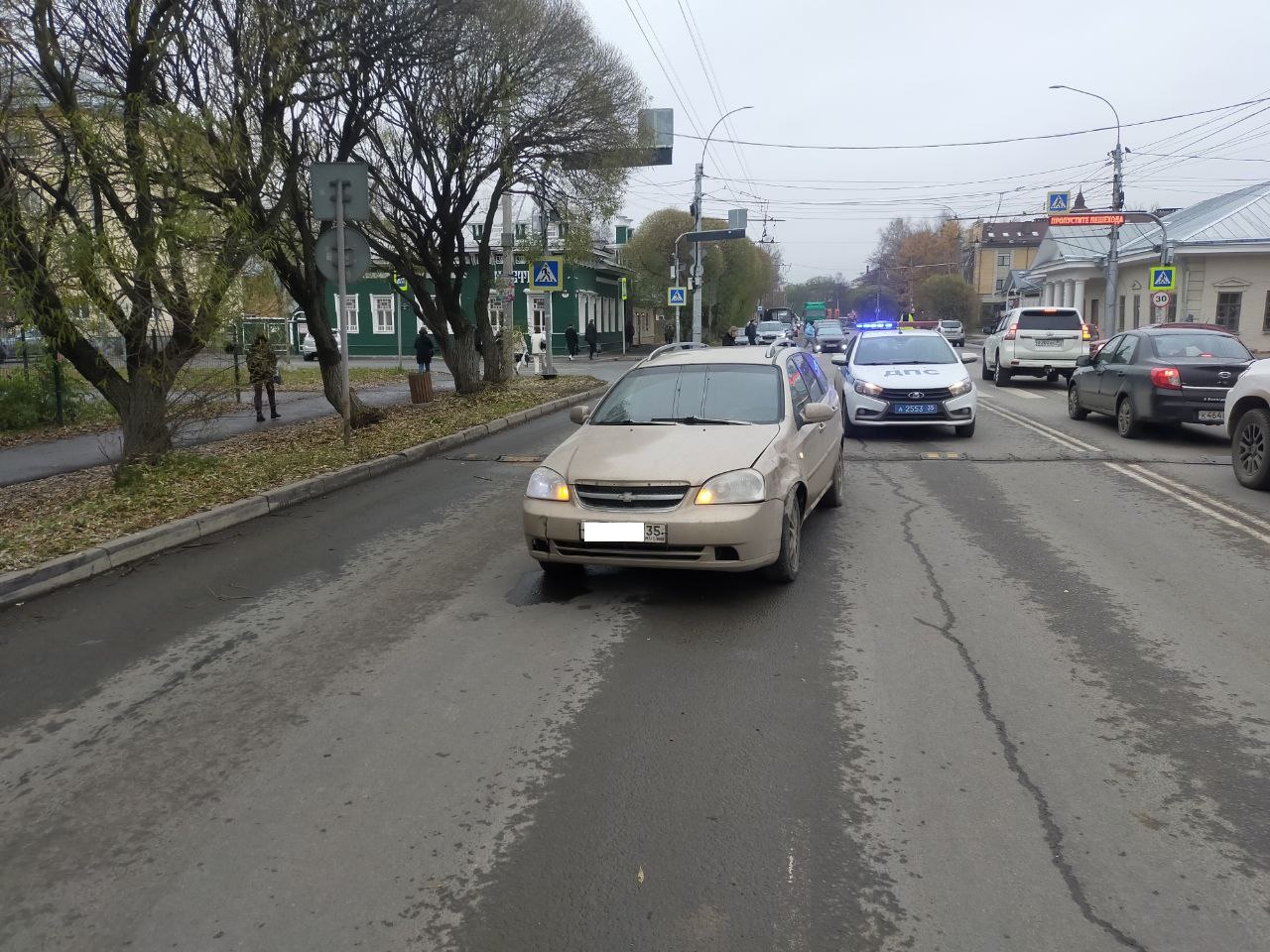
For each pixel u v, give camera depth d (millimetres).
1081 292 44750
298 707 4516
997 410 16875
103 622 5938
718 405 6852
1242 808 3410
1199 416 12094
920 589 6094
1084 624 5391
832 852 3203
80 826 3523
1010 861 3129
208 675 4969
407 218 18797
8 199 8742
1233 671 4652
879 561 6773
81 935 2900
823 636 5258
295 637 5531
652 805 3527
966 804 3479
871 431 14086
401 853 3273
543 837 3340
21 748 4191
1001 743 3953
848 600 5887
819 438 7434
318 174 11398
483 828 3410
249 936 2871
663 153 24422
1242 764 3734
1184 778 3627
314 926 2904
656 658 4969
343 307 11883
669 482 5664
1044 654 4926
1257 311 34750
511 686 4672
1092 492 9219
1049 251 52031
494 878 3115
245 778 3834
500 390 21406
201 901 3045
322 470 10711
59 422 16969
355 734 4203
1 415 16281
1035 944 2734
